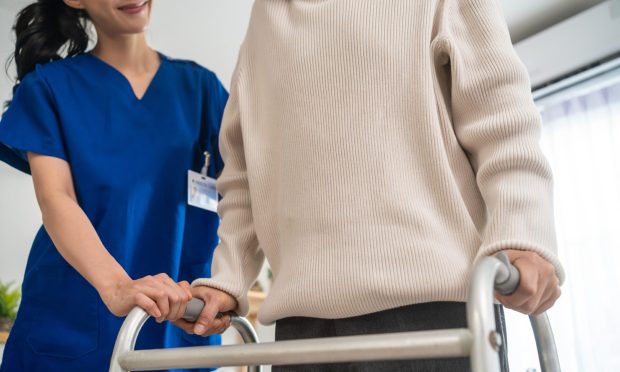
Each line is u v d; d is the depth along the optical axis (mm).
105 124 1315
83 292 1224
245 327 1004
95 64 1380
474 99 879
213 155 1437
